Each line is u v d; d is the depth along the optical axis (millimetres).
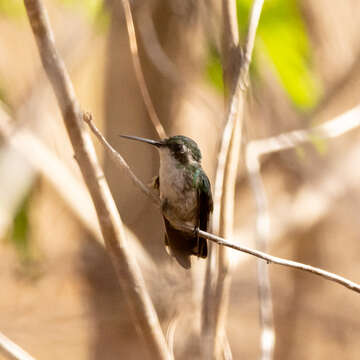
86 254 12141
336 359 15031
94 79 12508
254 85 10359
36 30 5492
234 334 14617
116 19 10250
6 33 9328
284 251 15109
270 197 13172
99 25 8828
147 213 12000
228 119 6926
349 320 15008
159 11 11211
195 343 8453
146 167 12297
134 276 5871
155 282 9211
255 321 14258
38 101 8820
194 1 11000
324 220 14797
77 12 8312
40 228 11586
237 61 7238
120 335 12438
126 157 12359
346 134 12602
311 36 11977
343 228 14906
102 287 12312
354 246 15078
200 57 11188
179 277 9273
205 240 8258
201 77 11188
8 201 9445
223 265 6996
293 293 15047
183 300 8867
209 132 11719
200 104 11031
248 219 12367
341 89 11953
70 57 8047
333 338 15031
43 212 11930
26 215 9969
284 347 14977
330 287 15148
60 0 8438
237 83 7020
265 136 10617
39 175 10891
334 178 12172
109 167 12188
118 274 5875
